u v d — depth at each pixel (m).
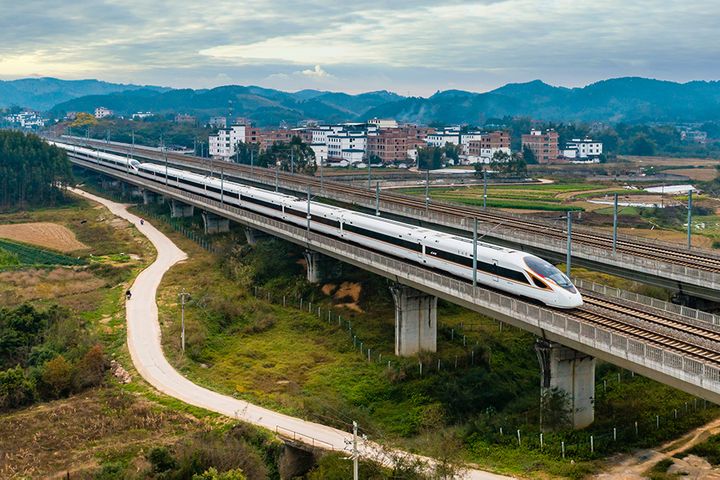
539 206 192.75
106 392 72.25
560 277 70.69
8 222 177.38
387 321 95.94
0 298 105.38
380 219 100.50
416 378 80.25
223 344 90.88
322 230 111.50
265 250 122.50
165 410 67.31
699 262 84.50
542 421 65.88
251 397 72.31
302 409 70.38
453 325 94.06
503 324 93.75
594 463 60.12
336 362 85.75
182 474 54.94
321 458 59.22
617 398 74.38
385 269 86.81
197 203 149.50
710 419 69.62
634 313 69.56
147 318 95.19
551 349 65.06
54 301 105.25
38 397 71.88
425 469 57.03
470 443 65.94
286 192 160.88
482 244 80.94
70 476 55.53
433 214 114.19
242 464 56.44
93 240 155.25
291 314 101.88
